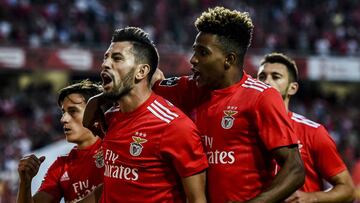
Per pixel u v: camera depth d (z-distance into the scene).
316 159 12.10
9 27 53.88
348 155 48.91
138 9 60.06
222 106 9.36
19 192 10.24
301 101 64.31
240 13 9.48
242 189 9.16
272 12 62.81
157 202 9.28
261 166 9.26
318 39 61.19
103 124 10.25
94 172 11.35
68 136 11.52
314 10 64.94
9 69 52.44
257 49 57.91
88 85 11.70
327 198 11.50
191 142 9.13
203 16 9.49
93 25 56.56
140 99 9.48
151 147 9.21
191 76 10.20
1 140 46.22
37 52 52.84
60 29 55.47
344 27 64.12
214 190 9.32
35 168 10.24
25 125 49.38
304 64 59.06
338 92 65.69
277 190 8.73
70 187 11.60
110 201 9.55
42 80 57.62
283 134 8.94
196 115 9.65
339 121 59.69
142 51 9.46
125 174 9.35
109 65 9.36
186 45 57.56
